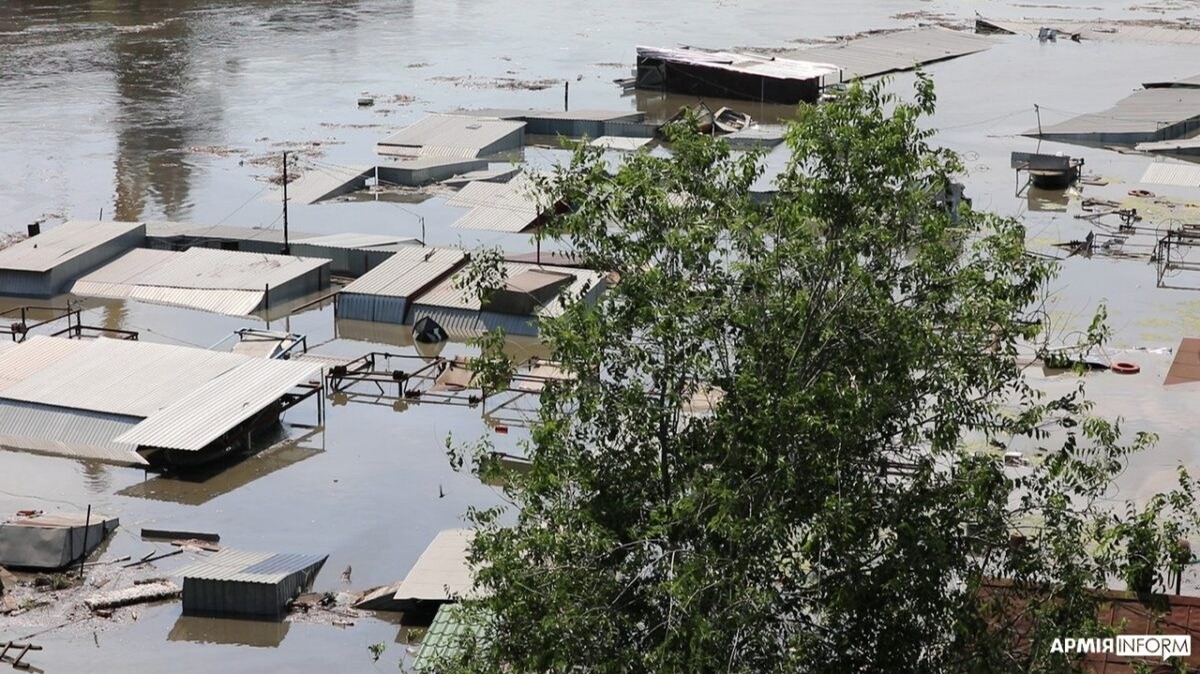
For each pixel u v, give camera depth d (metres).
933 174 52.62
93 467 101.50
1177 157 194.50
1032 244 153.50
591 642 45.91
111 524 92.06
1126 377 116.19
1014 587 47.47
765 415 45.59
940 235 48.97
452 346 128.50
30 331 129.75
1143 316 131.88
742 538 44.75
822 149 49.38
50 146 198.00
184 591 81.94
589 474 49.84
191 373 111.38
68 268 141.00
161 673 76.50
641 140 199.38
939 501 46.66
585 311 51.03
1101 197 173.25
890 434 47.84
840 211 49.25
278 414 108.75
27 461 101.81
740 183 52.69
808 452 45.62
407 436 107.75
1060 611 45.47
